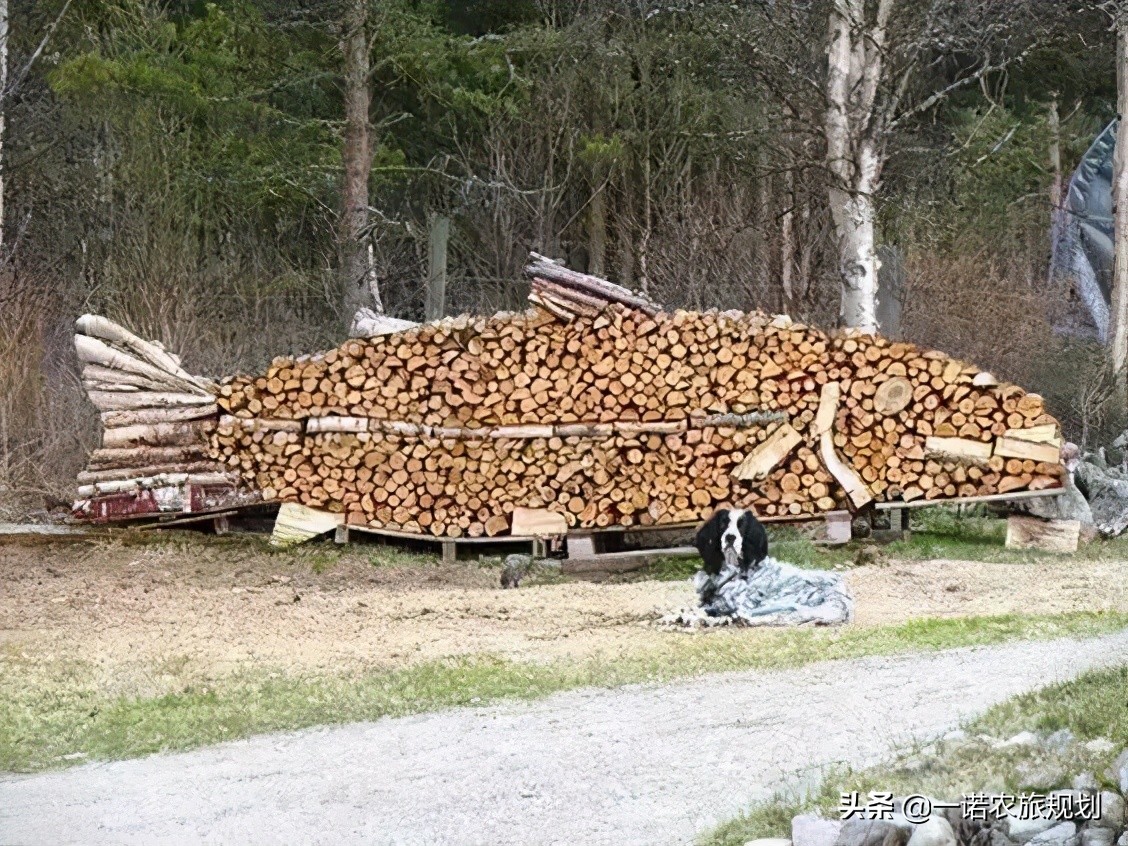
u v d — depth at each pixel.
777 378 17.09
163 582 15.73
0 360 20.42
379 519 17.19
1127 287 27.33
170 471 17.12
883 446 17.14
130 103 28.55
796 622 13.34
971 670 10.81
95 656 12.84
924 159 25.47
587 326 17.06
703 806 8.09
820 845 7.08
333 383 17.16
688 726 9.74
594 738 9.58
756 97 26.84
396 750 9.59
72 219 27.94
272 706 10.91
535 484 17.06
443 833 7.92
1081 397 24.41
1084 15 26.88
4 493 18.73
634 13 31.66
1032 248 35.34
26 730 10.56
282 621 14.23
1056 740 8.17
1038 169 38.12
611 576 16.52
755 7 21.78
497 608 14.66
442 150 34.19
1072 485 17.67
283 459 17.19
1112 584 15.05
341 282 27.70
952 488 17.12
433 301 25.34
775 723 9.66
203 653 12.90
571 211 32.91
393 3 27.94
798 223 27.16
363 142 26.55
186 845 7.92
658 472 17.03
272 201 31.31
